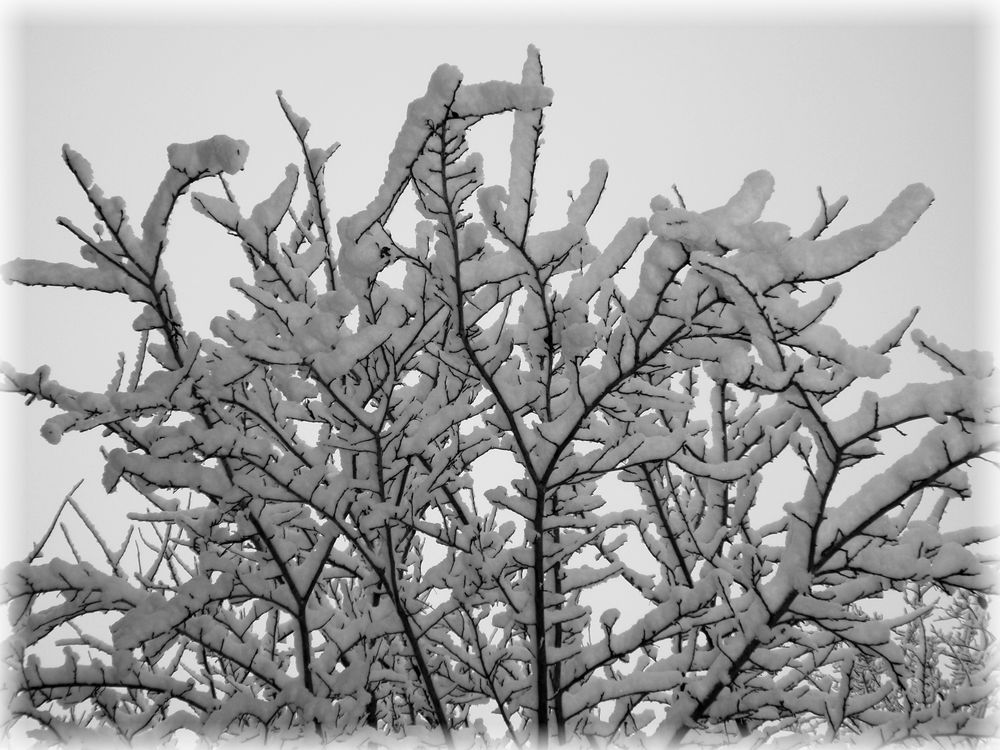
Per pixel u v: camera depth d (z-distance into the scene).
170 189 2.16
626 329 2.26
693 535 3.18
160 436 2.45
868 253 1.88
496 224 2.16
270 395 2.48
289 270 2.59
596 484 3.14
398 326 2.46
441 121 1.95
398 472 2.61
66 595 2.46
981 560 2.33
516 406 2.49
